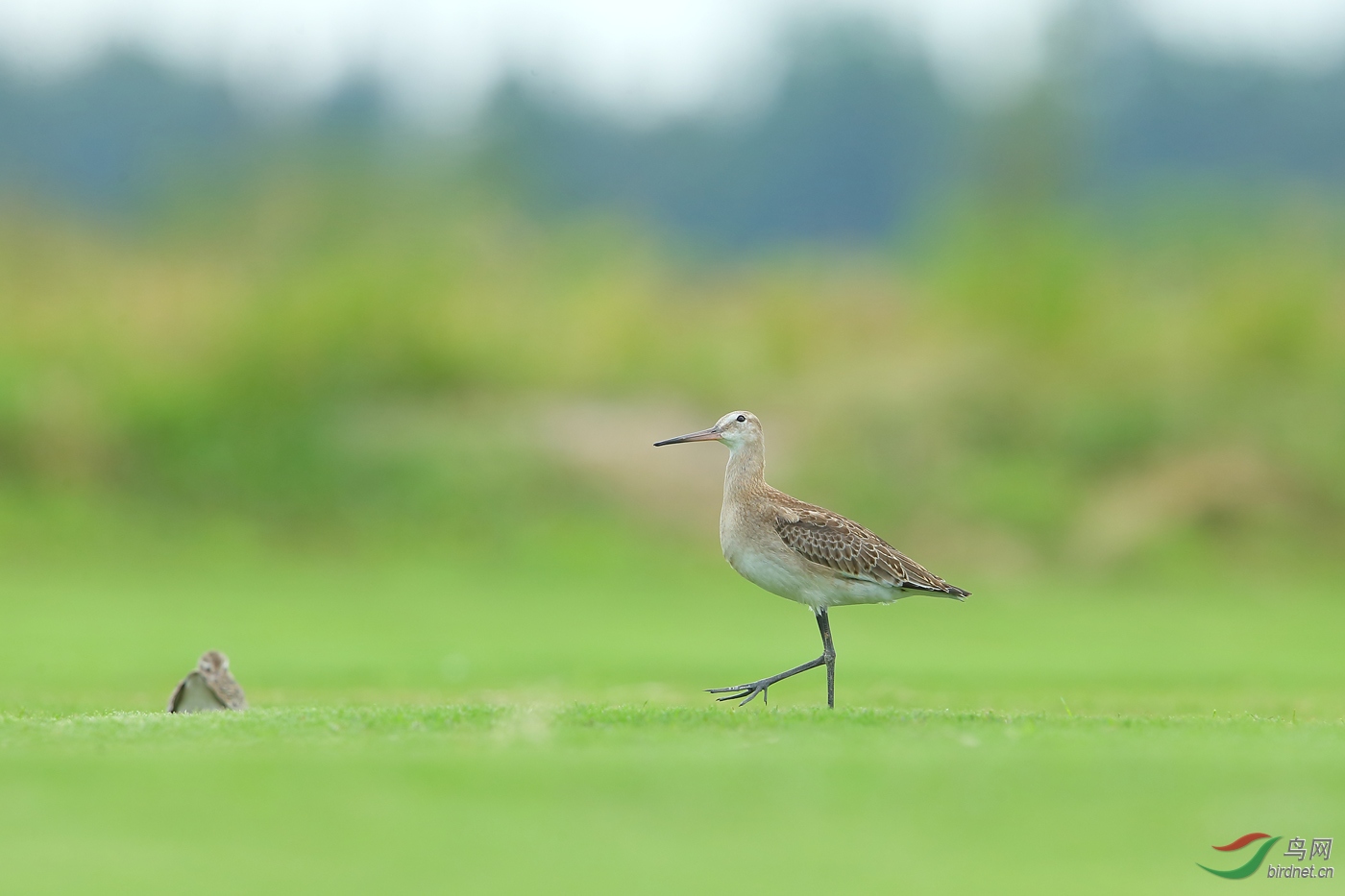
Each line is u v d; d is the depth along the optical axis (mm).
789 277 51969
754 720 13359
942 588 15898
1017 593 35375
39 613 29047
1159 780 11266
